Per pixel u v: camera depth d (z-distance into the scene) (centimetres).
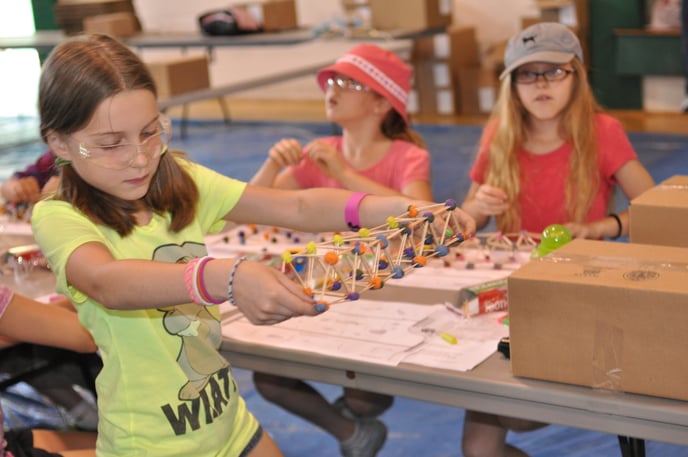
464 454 201
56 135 139
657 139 600
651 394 138
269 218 164
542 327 145
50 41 687
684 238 176
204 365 156
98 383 154
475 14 760
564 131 250
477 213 246
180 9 908
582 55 247
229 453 162
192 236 157
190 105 929
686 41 634
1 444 163
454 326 175
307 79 888
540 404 147
